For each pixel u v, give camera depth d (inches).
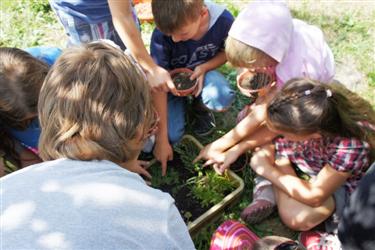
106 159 41.0
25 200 35.9
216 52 94.2
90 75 40.3
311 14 119.2
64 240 33.7
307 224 77.2
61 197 36.1
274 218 83.0
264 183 82.7
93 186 37.3
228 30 89.8
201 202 82.9
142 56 76.7
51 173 38.2
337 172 72.1
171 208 40.8
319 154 76.8
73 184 37.1
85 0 82.1
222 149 87.2
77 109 39.7
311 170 82.7
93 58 41.5
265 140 85.3
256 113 83.7
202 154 88.0
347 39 112.3
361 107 71.5
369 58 107.7
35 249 33.2
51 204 35.6
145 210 38.0
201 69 91.6
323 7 121.0
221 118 99.9
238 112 100.9
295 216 77.9
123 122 40.8
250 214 79.5
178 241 41.1
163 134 86.7
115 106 40.4
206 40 89.7
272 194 82.5
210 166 88.3
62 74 40.8
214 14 88.4
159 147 87.1
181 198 84.1
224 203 80.2
